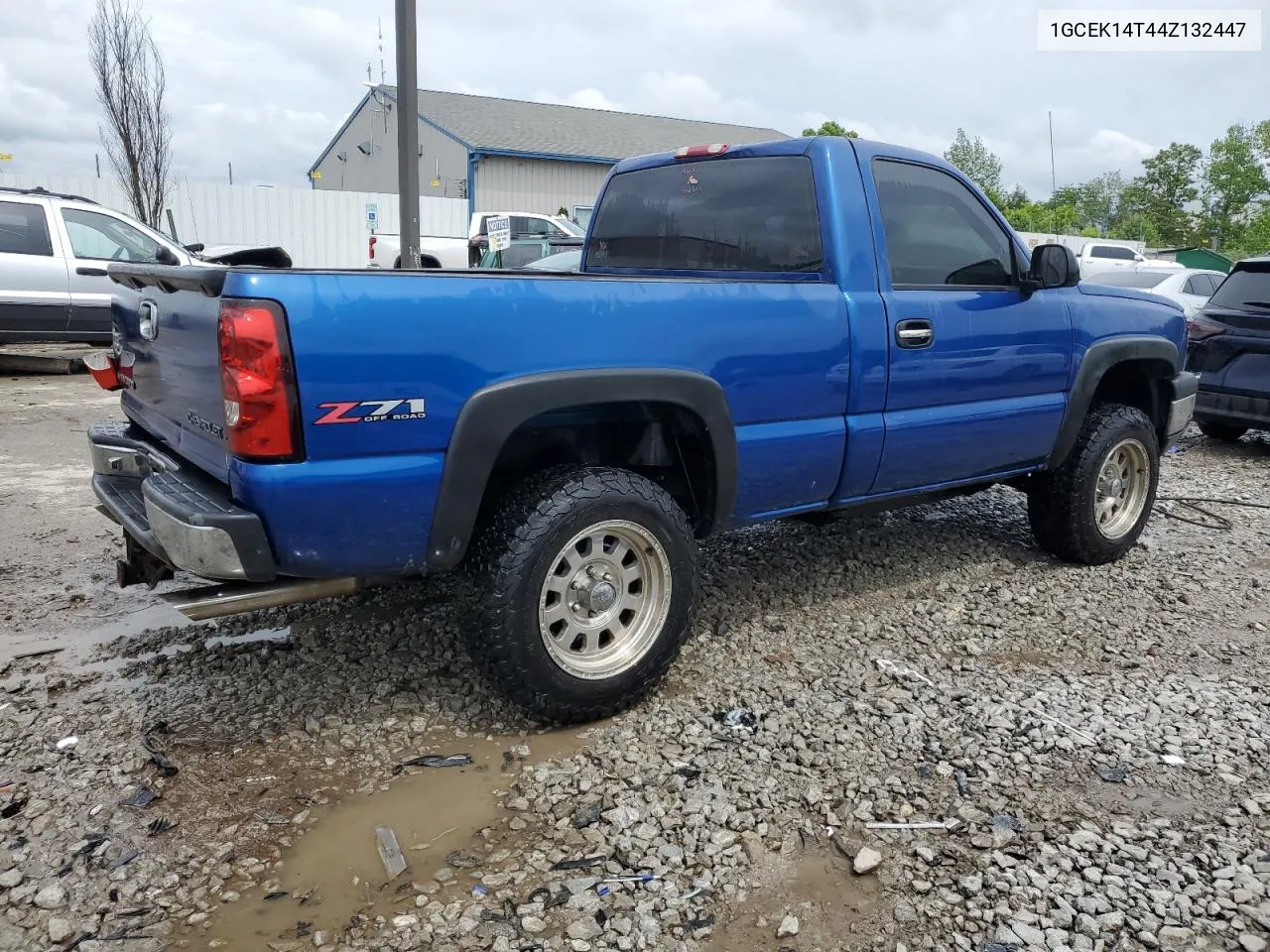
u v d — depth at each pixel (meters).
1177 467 7.78
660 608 3.34
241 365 2.56
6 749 3.08
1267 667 3.84
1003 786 2.93
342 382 2.64
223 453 2.82
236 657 3.77
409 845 2.64
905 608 4.39
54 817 2.73
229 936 2.30
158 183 19.78
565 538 3.06
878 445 3.89
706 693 3.53
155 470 3.40
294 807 2.81
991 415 4.27
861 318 3.72
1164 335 5.13
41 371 11.44
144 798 2.82
